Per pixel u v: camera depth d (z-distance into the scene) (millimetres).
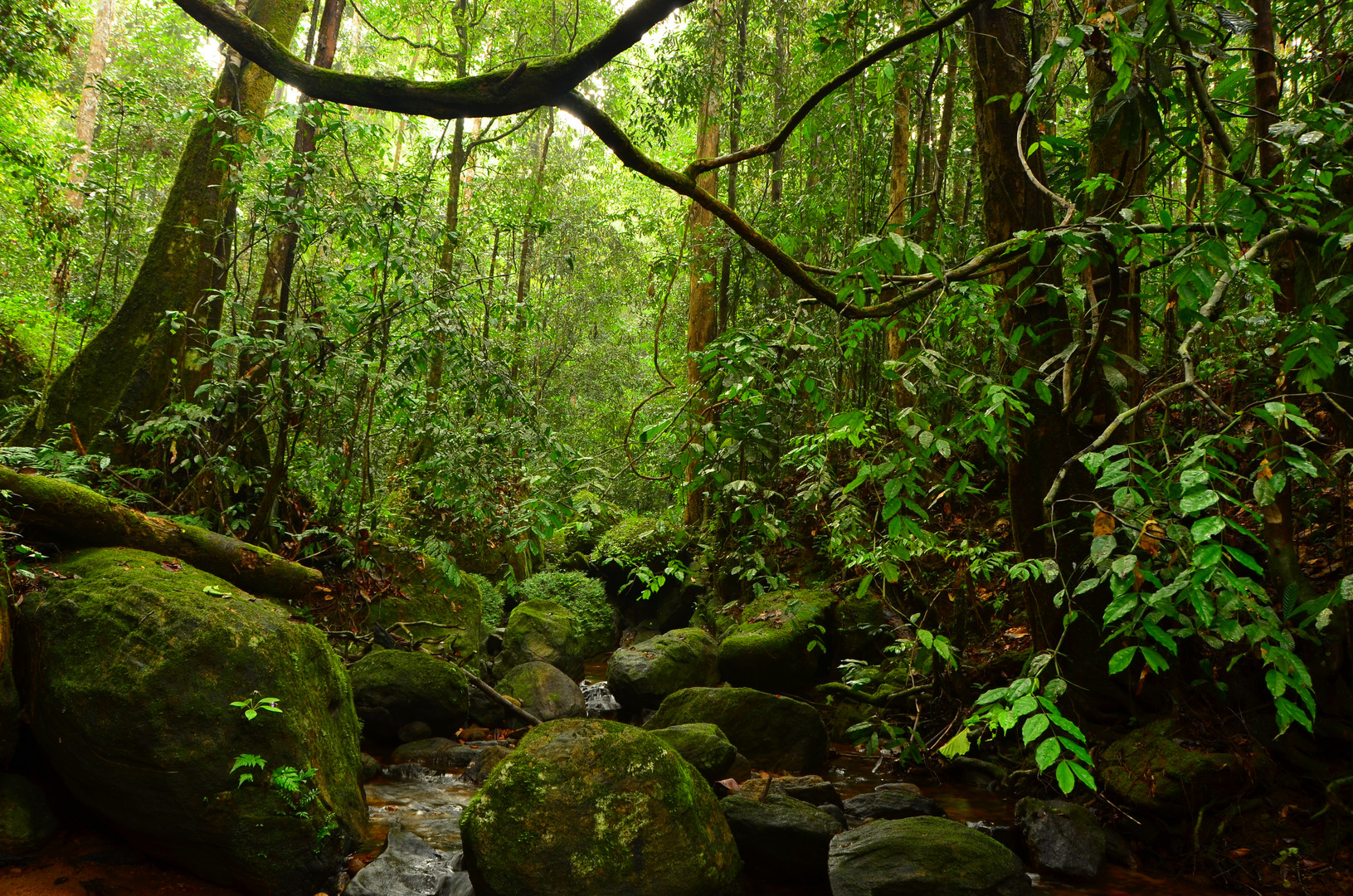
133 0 15820
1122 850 4301
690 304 11875
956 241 5434
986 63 5082
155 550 4930
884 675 6715
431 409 6574
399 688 5898
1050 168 4953
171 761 3361
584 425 15625
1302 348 1824
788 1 10586
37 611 3766
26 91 10375
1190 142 2523
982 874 3627
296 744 3580
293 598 5574
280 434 6324
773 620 7523
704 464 3457
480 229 11148
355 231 5953
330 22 7715
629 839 3471
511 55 12438
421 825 4473
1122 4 2400
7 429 6652
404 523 8367
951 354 4508
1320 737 4281
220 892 3506
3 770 3662
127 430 6387
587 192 17531
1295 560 3996
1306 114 2258
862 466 2521
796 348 3092
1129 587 1749
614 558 5633
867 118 8547
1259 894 3855
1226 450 4262
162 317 6770
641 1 1993
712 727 5344
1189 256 2057
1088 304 4246
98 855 3596
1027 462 4949
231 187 6312
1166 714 4711
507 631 8250
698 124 12680
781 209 9438
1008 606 6449
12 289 9930
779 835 4039
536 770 3615
